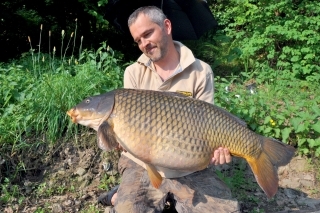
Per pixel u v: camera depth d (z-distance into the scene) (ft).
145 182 4.23
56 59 8.72
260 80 9.31
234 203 4.11
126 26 8.99
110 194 4.91
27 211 5.02
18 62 9.33
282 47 10.97
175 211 4.63
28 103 6.28
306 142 6.09
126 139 3.48
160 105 3.49
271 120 6.26
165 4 8.80
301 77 9.91
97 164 5.76
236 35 11.63
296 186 5.66
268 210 5.18
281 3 10.55
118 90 3.58
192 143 3.50
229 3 14.58
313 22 10.11
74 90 6.37
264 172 3.66
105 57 7.63
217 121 3.55
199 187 4.15
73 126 6.07
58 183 5.49
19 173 5.57
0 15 10.40
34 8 10.75
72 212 5.02
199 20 9.05
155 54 4.10
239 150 3.61
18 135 5.87
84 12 10.68
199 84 4.23
